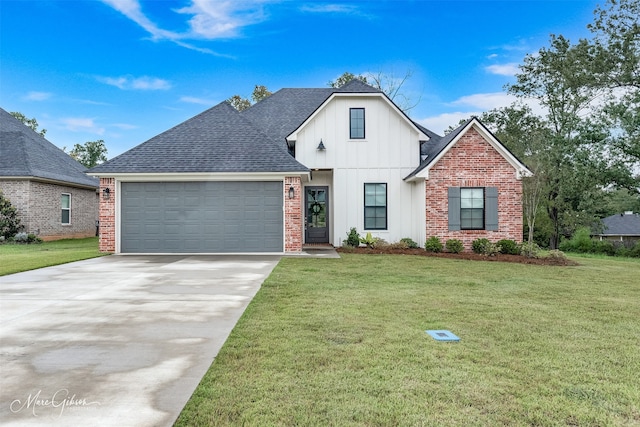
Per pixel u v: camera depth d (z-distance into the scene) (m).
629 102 22.67
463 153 16.19
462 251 15.90
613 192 26.86
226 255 14.75
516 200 16.19
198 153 15.62
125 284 8.71
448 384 3.74
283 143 19.16
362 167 17.86
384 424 3.04
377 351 4.59
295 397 3.46
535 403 3.39
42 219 21.28
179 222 15.15
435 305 6.93
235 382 3.74
